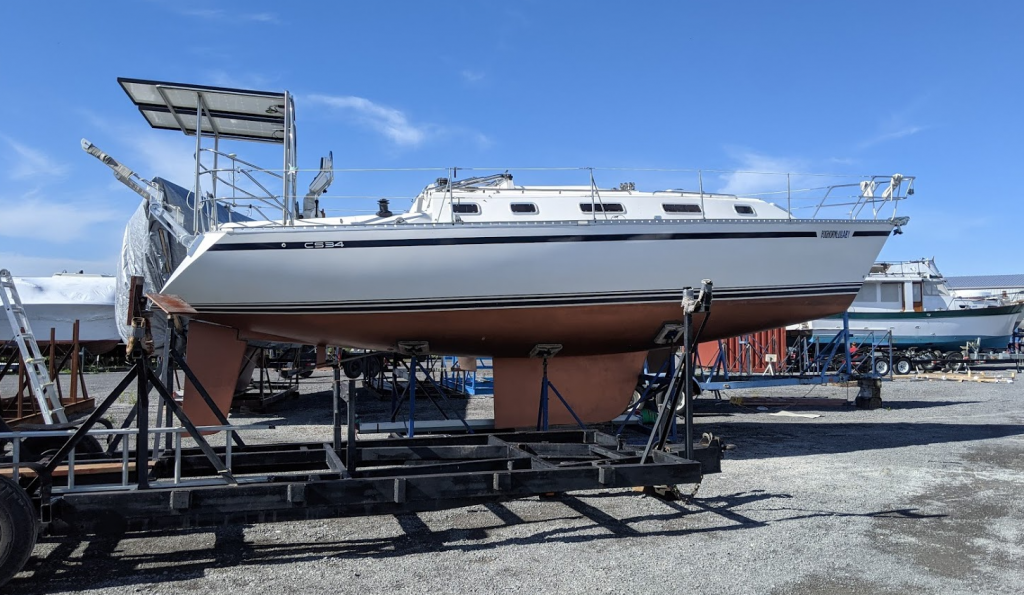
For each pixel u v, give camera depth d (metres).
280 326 6.35
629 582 3.17
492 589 3.09
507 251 6.17
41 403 5.82
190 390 6.28
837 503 4.57
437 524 4.18
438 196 6.52
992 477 5.33
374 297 6.16
